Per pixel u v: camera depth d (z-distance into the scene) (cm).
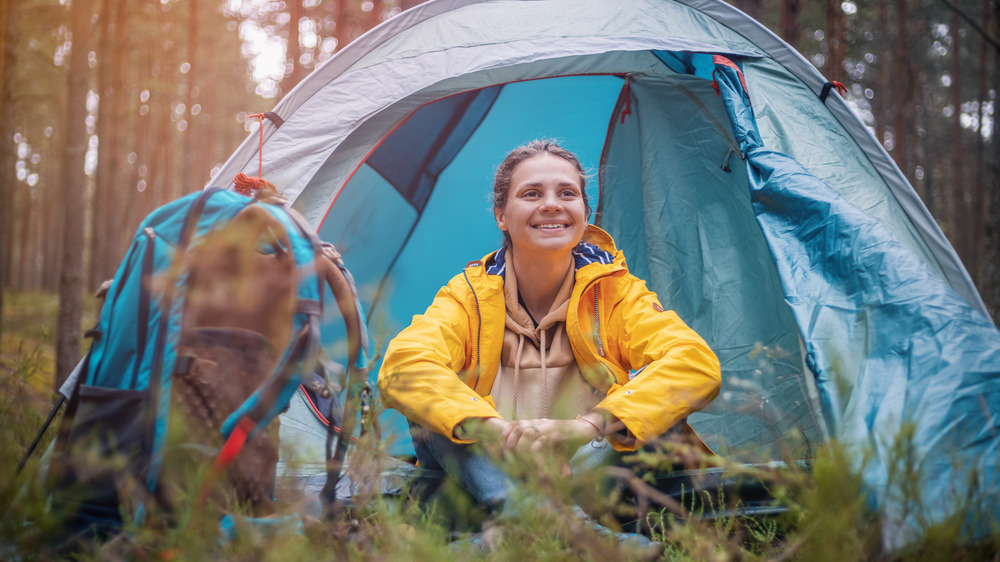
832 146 259
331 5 1309
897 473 140
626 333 219
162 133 1709
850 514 122
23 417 225
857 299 191
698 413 275
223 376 147
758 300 276
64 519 135
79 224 541
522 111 348
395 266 352
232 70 2206
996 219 601
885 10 1412
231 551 126
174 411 130
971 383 158
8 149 602
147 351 147
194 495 125
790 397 252
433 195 354
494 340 221
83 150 568
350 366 159
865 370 172
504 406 216
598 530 151
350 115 265
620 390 187
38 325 828
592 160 361
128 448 141
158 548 123
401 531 142
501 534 145
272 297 156
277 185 254
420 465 211
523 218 216
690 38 276
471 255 364
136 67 1736
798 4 672
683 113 317
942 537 124
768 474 140
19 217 2720
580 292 218
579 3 285
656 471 191
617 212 347
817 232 215
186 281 149
